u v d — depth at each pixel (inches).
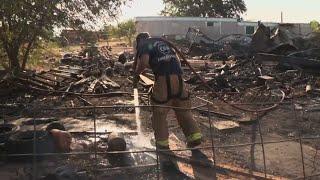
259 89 588.1
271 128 376.2
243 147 317.1
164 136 283.3
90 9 629.3
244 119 398.0
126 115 405.1
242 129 374.0
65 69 784.9
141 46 287.4
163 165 263.6
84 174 243.1
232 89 587.5
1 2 515.5
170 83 279.7
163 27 1941.4
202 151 299.1
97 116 401.1
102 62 920.3
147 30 1927.9
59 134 270.7
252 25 2112.5
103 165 260.5
